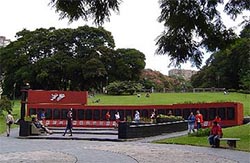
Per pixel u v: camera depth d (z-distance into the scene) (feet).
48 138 101.86
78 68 280.51
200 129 95.40
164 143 83.10
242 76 228.84
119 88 260.42
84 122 153.99
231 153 62.95
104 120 152.56
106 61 290.15
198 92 272.10
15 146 79.20
